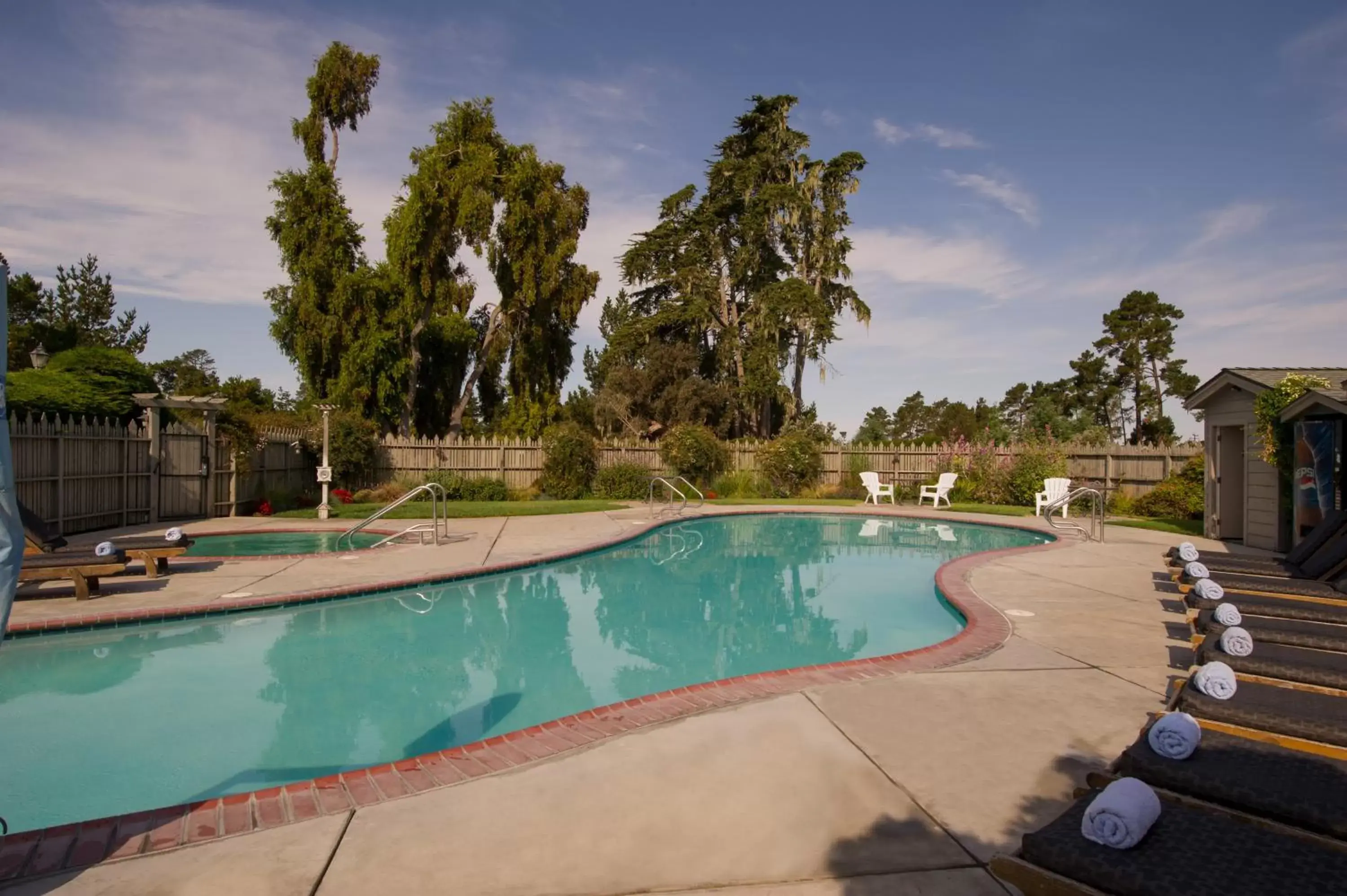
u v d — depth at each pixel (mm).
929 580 10547
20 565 2572
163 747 4711
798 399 34812
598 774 3609
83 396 14023
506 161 25688
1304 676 3805
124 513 14008
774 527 16531
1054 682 5023
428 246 23891
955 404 49250
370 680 6082
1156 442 38969
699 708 4555
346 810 3264
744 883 2676
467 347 28125
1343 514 7891
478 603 8852
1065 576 9328
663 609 8781
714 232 34969
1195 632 5414
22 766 4398
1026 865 2201
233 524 14555
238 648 6879
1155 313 40656
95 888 2660
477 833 3051
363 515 16609
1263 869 2041
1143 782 2422
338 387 22516
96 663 6367
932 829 3049
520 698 5691
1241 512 13633
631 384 33219
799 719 4340
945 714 4406
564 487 21453
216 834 3064
